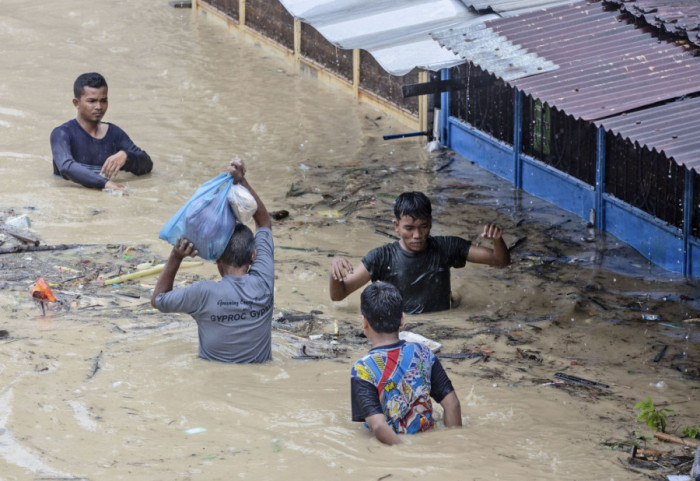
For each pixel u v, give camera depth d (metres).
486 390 12.86
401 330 15.71
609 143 21.64
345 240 21.05
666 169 19.70
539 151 24.52
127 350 13.54
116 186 24.00
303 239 21.09
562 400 12.55
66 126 24.70
